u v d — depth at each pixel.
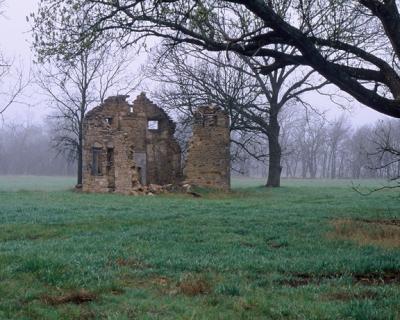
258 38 14.68
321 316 7.02
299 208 23.73
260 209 23.16
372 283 9.23
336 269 10.05
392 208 23.83
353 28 19.34
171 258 11.18
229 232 15.59
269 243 13.86
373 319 6.86
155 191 36.03
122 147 37.19
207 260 10.90
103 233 15.47
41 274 9.14
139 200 29.34
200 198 32.31
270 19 12.64
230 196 34.28
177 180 44.62
